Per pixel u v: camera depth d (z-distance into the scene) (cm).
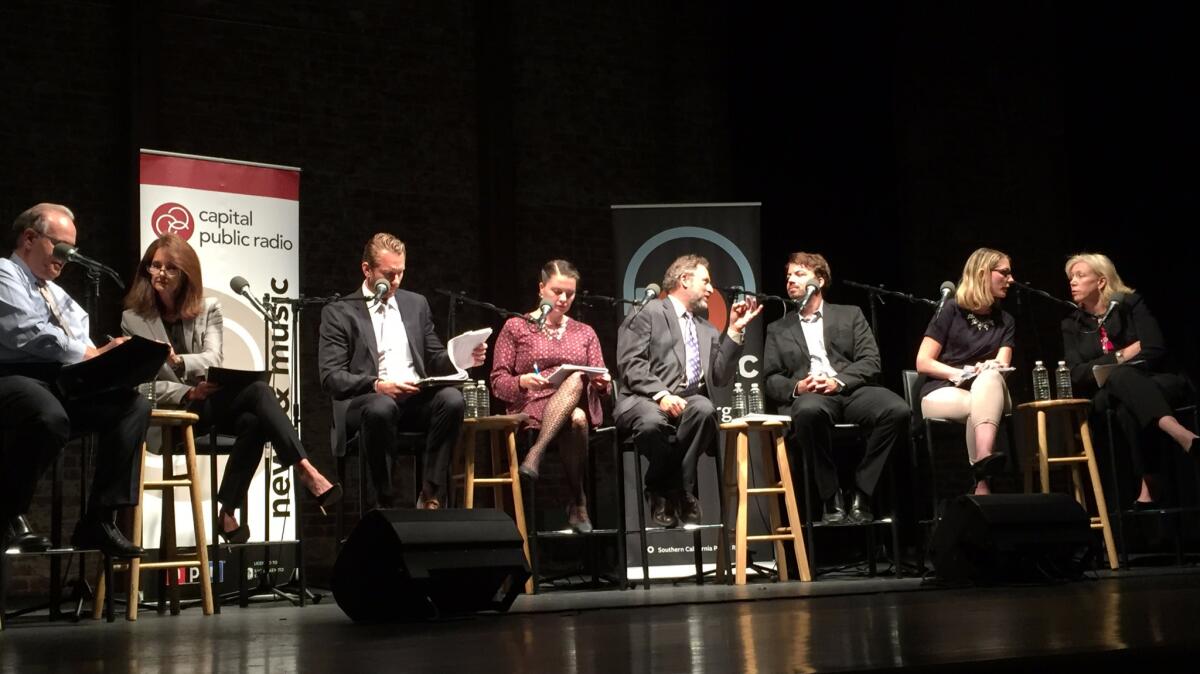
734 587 401
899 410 442
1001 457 430
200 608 414
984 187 700
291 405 507
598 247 689
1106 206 680
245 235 506
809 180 718
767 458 473
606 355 680
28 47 572
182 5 605
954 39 710
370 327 430
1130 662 147
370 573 270
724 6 721
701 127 712
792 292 487
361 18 650
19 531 321
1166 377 477
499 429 450
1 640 247
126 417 327
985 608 236
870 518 443
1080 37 690
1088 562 342
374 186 642
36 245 342
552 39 693
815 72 725
